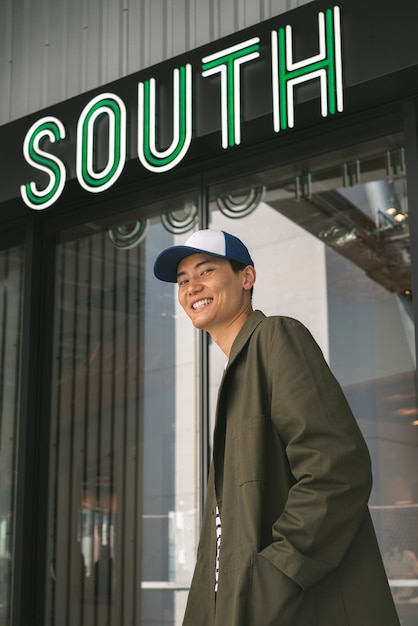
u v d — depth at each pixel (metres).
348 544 1.60
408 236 3.08
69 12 4.22
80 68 4.09
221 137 3.45
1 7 4.50
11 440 4.19
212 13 3.65
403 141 3.15
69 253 4.18
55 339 4.14
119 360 3.88
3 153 4.17
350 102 3.17
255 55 3.33
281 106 3.20
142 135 3.61
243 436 1.75
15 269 4.38
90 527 3.80
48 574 3.88
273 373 1.72
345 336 3.15
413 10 2.96
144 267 3.88
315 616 1.60
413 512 2.88
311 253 3.31
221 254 1.97
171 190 3.79
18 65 4.37
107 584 3.68
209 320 1.98
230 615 1.62
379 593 1.63
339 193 3.29
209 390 3.52
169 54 3.76
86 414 3.94
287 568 1.56
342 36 3.11
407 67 2.93
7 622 3.97
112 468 3.79
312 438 1.62
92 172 3.74
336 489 1.58
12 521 4.08
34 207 3.95
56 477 3.98
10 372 4.27
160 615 3.49
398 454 2.94
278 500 1.71
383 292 3.10
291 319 1.83
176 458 3.57
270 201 3.47
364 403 3.05
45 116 4.03
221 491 1.81
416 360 2.95
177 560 3.49
